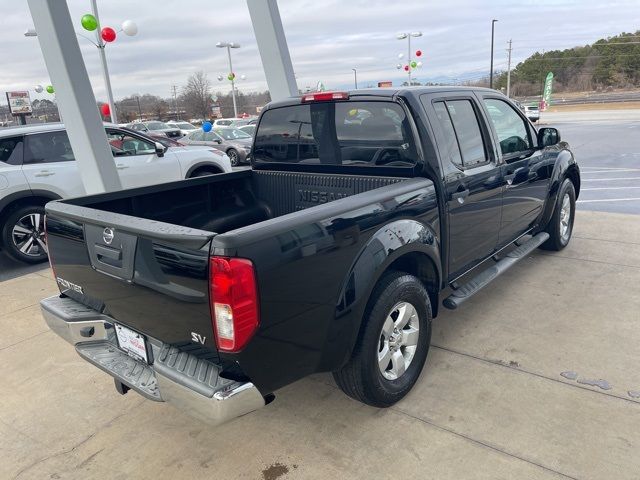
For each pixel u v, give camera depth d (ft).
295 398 9.96
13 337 13.52
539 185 15.07
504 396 9.58
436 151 10.32
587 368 10.37
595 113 131.64
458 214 10.89
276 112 12.63
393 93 10.38
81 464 8.53
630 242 18.62
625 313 12.75
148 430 9.34
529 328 12.22
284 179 12.84
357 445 8.51
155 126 99.19
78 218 8.32
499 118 13.11
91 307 9.01
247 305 6.53
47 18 13.24
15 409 10.21
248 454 8.48
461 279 13.96
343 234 7.89
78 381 11.19
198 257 6.54
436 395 9.74
